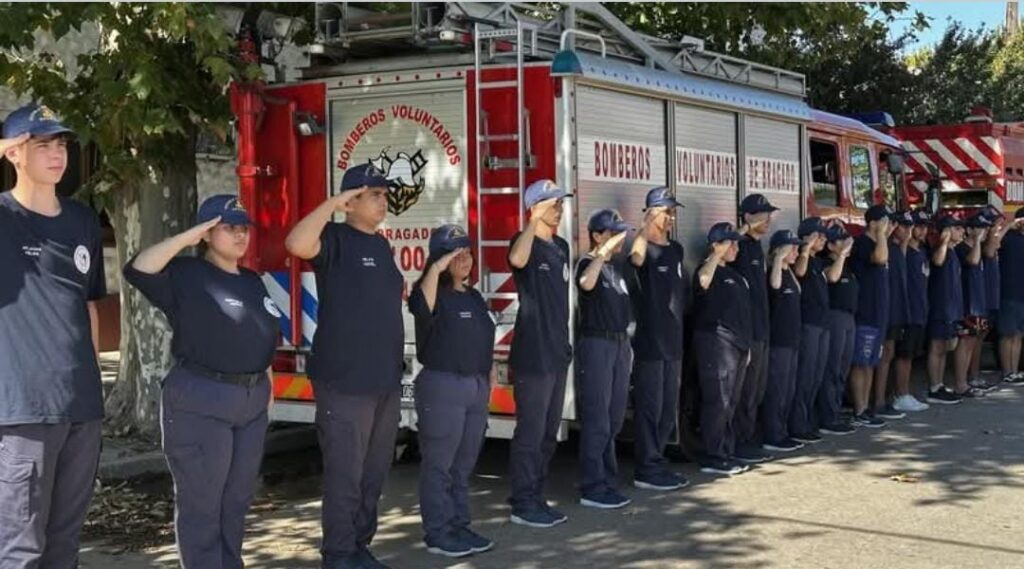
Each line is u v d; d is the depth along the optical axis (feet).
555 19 24.70
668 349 24.17
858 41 47.21
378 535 21.31
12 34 21.27
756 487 24.72
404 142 23.82
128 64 23.44
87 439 14.98
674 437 26.21
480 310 20.07
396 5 24.38
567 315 21.70
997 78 76.95
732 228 25.62
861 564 19.04
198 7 21.65
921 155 47.73
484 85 22.84
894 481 25.20
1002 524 21.59
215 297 15.78
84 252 14.94
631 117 24.48
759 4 37.86
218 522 16.25
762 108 29.27
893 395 36.22
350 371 17.63
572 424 24.62
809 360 29.43
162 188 28.07
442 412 19.62
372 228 18.22
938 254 35.70
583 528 21.48
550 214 20.99
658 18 38.24
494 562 19.40
